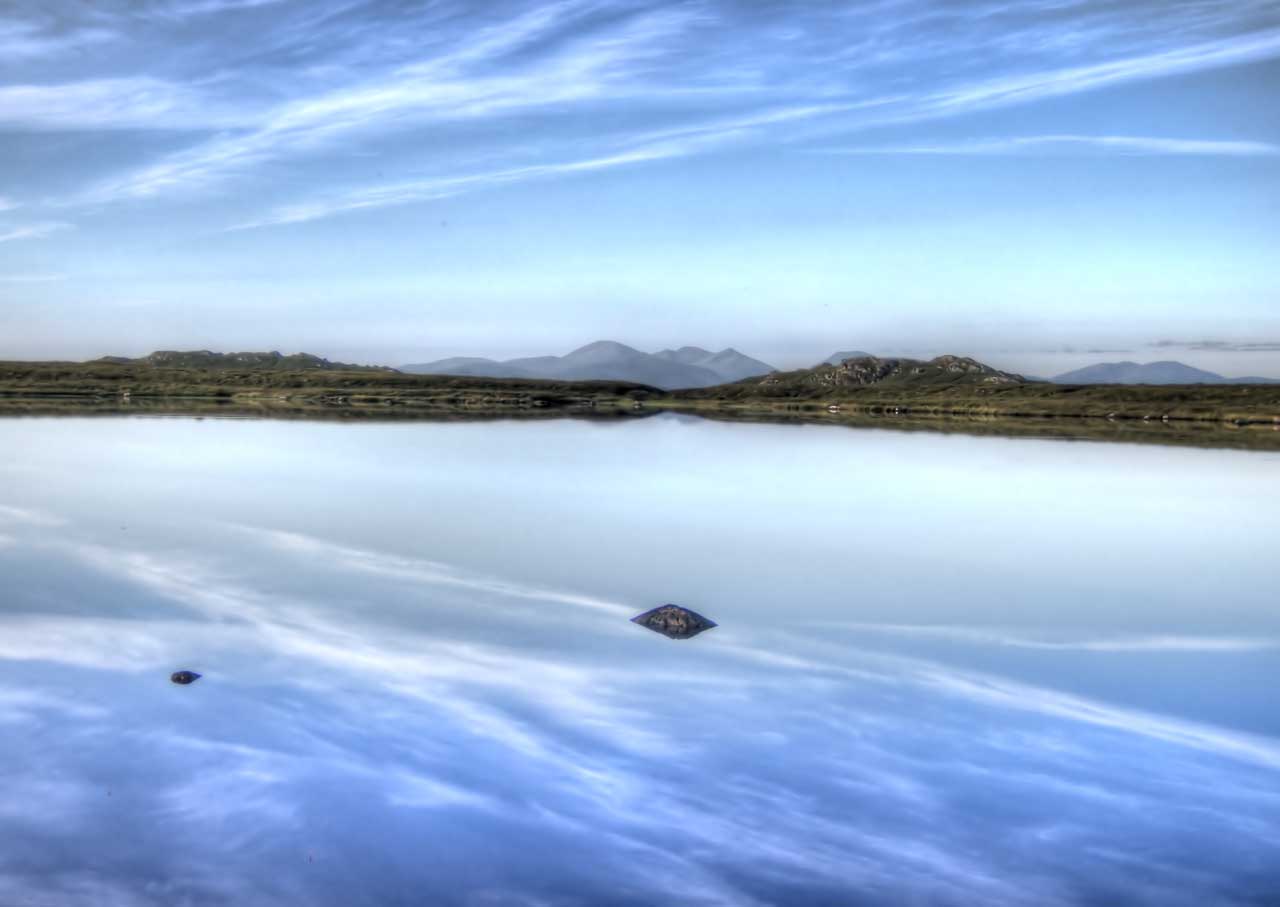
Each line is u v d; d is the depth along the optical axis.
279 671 19.03
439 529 34.66
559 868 12.20
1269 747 15.90
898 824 13.33
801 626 22.75
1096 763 15.22
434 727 16.41
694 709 17.38
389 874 12.02
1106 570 29.53
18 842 12.55
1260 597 26.08
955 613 24.14
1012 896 11.66
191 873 11.93
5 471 51.34
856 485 49.69
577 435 83.88
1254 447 78.12
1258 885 11.86
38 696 17.42
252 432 81.38
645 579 27.31
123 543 31.52
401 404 166.38
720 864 12.33
